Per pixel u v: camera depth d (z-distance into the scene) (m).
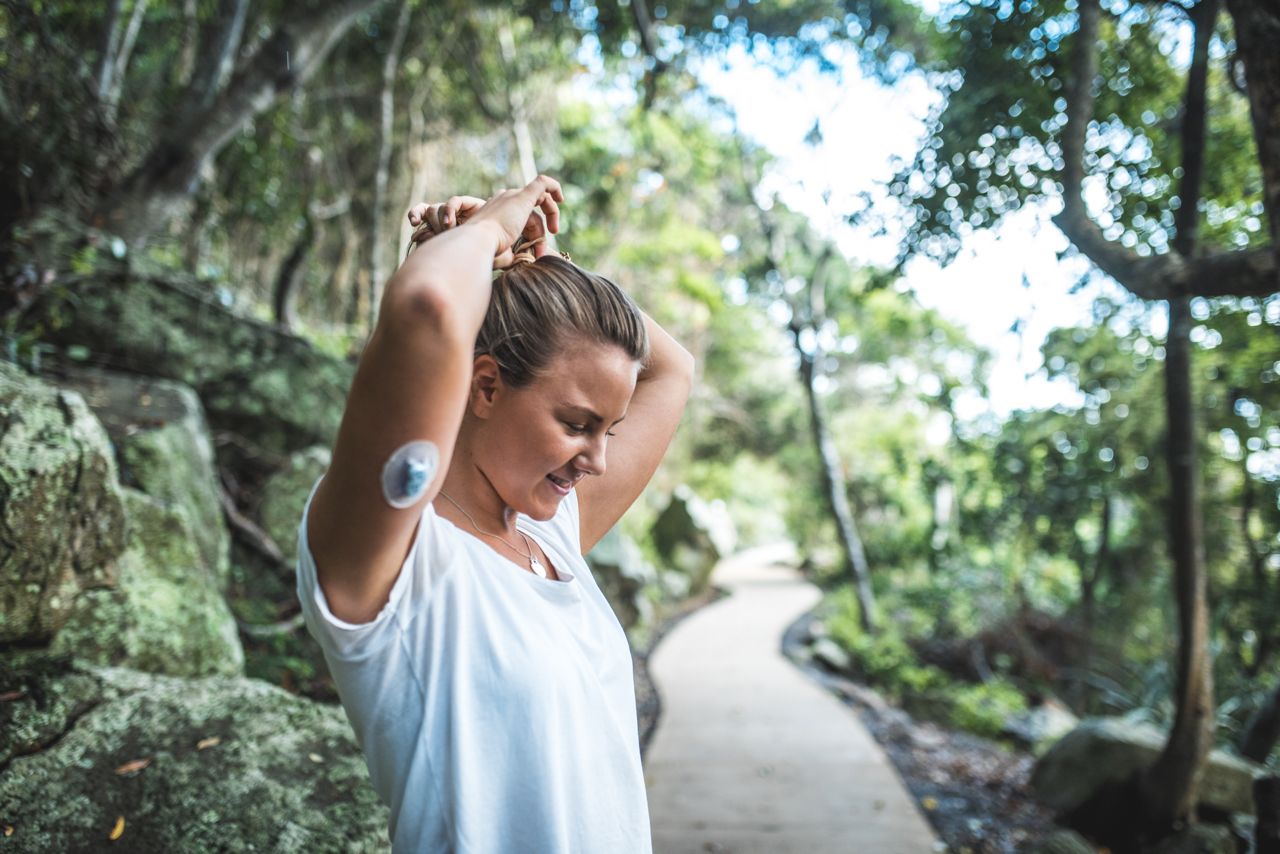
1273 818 2.46
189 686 2.07
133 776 1.77
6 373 2.41
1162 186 3.71
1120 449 7.12
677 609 11.72
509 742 0.75
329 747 1.94
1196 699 3.97
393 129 8.65
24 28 3.91
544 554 0.93
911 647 9.17
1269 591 5.76
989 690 7.77
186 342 4.69
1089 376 6.80
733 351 18.14
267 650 3.56
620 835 0.83
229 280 6.85
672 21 6.77
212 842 1.66
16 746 1.78
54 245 4.03
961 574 10.24
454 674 0.74
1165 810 4.05
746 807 4.59
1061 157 3.56
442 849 0.73
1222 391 5.35
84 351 4.12
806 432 17.73
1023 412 8.51
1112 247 3.08
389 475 0.64
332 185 8.05
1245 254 2.60
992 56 3.72
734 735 5.86
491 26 8.80
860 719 6.54
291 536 4.24
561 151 10.94
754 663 8.23
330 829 1.72
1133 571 7.91
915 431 14.27
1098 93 3.74
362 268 8.12
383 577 0.70
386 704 0.73
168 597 2.75
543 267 0.81
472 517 0.84
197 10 6.37
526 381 0.78
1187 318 3.83
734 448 18.98
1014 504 8.87
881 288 4.32
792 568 16.89
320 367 5.15
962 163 3.86
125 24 5.88
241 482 4.62
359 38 7.87
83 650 2.37
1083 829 4.41
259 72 4.90
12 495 2.11
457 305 0.63
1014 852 4.18
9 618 2.13
